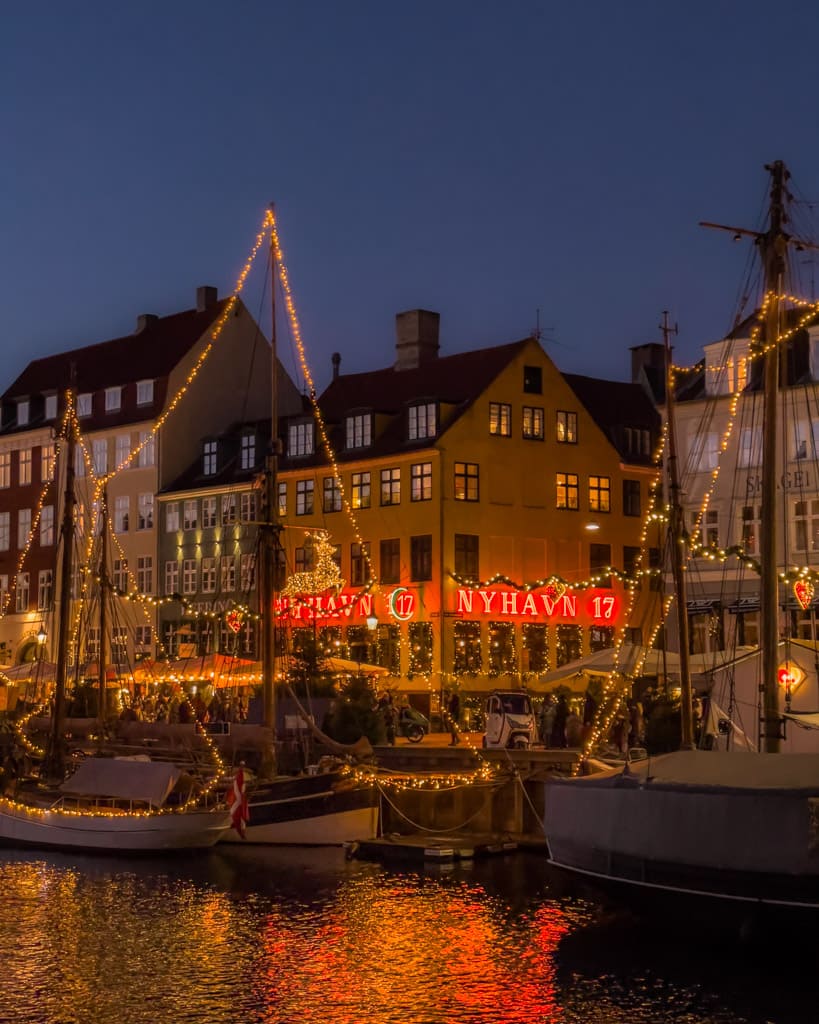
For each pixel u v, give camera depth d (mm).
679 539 37750
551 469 66812
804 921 25250
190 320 80375
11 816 40562
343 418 69250
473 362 68062
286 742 44250
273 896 32375
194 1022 23312
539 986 24891
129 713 53875
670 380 38812
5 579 84312
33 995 24797
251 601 70375
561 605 66125
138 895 32875
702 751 27266
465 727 58969
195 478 75812
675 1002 23906
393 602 63562
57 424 80625
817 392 54250
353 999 24344
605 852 27766
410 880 33906
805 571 37938
